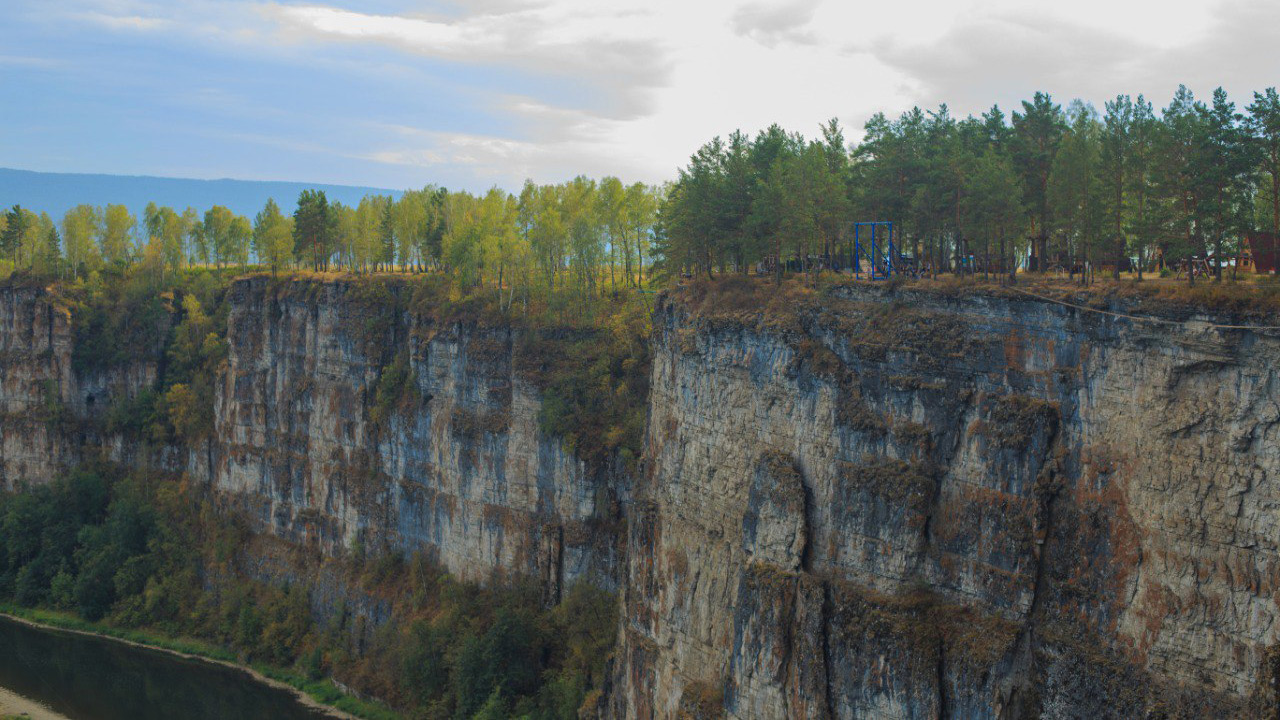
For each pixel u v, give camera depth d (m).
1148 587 65.88
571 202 175.88
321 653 156.75
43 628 176.88
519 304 156.88
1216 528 63.16
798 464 86.75
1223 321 63.81
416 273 190.00
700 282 105.06
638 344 148.25
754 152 119.81
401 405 161.50
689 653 96.75
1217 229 76.38
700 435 98.25
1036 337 73.38
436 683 139.12
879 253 101.06
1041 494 71.31
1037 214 101.56
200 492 193.88
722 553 94.12
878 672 76.88
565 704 124.00
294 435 177.50
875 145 109.88
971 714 72.31
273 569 174.62
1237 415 62.91
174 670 160.38
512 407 147.25
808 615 81.50
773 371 90.19
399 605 153.62
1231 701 61.53
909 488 78.00
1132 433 67.69
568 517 140.75
